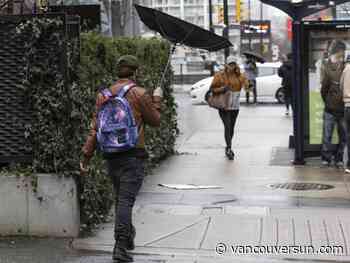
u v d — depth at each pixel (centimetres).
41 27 1440
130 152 1298
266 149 2858
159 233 1487
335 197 1844
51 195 1470
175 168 2353
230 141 2591
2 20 1455
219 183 2066
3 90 1473
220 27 7288
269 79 5603
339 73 2298
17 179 1471
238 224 1552
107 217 1619
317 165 2411
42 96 1455
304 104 2427
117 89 1302
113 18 3850
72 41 1468
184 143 3078
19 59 1463
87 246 1407
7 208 1479
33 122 1467
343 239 1433
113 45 1800
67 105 1448
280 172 2269
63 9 2014
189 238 1452
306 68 2406
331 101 2320
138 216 1627
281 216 1620
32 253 1371
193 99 5994
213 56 9556
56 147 1457
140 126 1310
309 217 1608
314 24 2361
